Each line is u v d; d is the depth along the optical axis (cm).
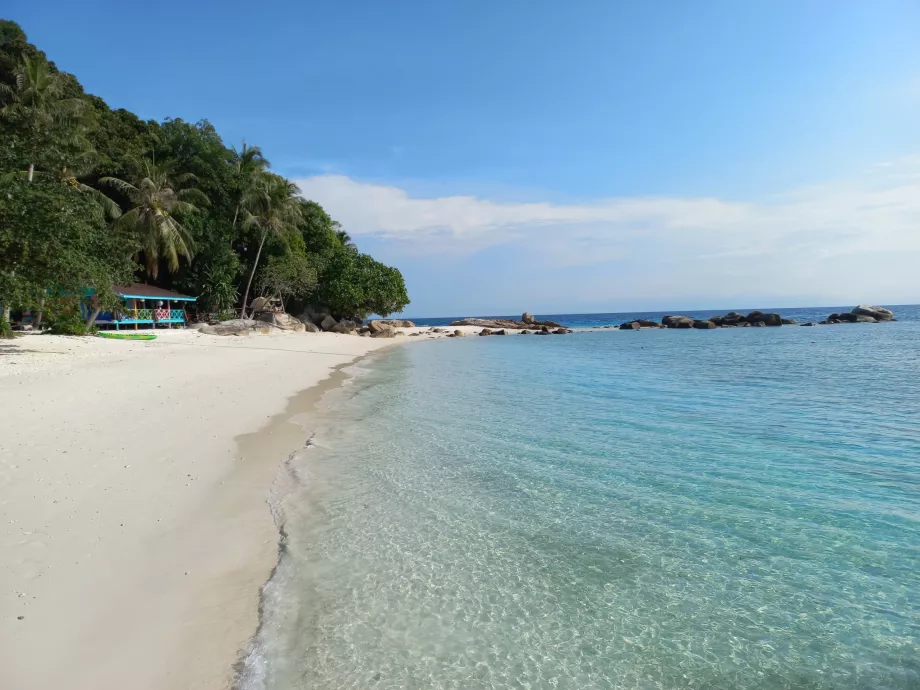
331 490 838
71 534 607
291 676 423
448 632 487
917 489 846
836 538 677
